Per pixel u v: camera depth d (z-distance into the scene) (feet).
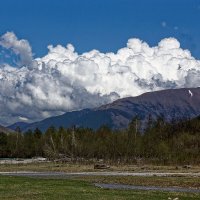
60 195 194.70
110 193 207.51
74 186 245.65
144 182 339.36
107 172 527.40
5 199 180.34
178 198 191.83
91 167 647.97
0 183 256.73
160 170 579.48
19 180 285.84
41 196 190.70
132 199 183.62
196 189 282.15
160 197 194.18
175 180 358.64
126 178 384.06
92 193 205.57
